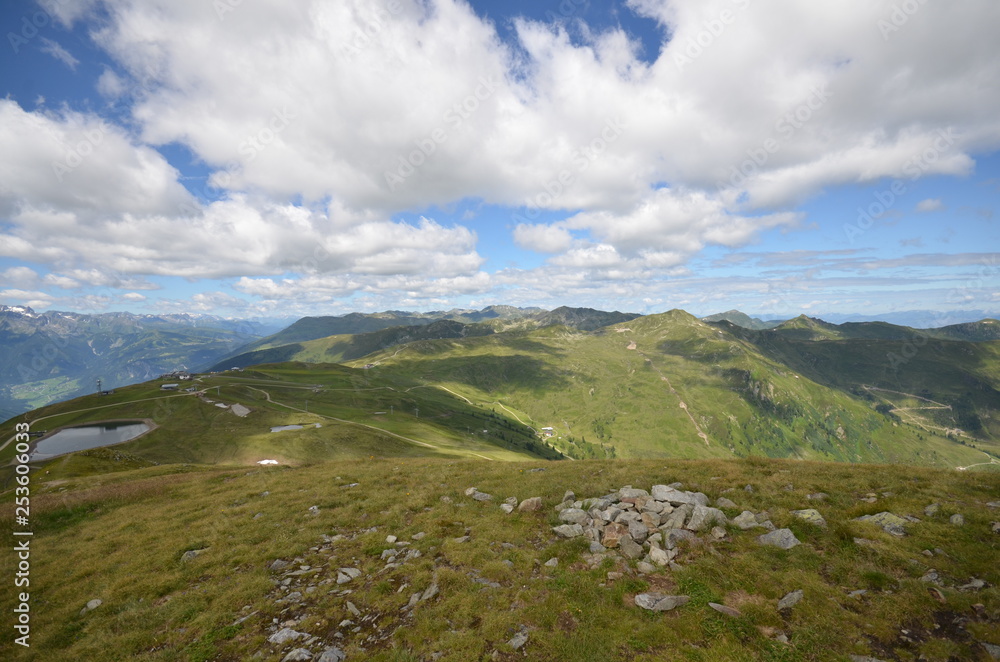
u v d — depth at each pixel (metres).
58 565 21.08
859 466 25.67
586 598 13.98
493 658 11.63
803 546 15.80
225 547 20.98
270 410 191.38
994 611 11.33
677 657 11.23
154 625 14.84
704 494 21.73
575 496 23.64
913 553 14.60
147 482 37.38
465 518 22.02
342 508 25.91
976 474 21.64
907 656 10.56
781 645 11.29
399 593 15.20
